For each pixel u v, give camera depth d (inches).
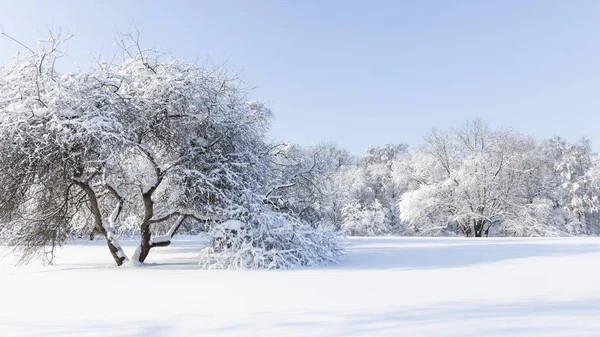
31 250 415.5
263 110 525.3
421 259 374.9
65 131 320.2
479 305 161.0
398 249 499.8
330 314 150.1
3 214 372.5
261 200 404.5
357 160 2202.3
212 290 214.7
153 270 333.7
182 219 446.3
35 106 346.0
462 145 1444.4
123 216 528.7
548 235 1248.2
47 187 362.3
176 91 389.1
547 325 128.5
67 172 358.0
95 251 605.6
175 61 418.6
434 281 232.8
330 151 1977.1
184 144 427.2
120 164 373.7
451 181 1344.7
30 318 151.0
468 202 1326.3
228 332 127.4
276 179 514.0
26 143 337.4
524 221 1279.5
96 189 462.3
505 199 1310.3
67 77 362.9
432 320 137.4
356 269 310.7
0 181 343.6
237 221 371.2
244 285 232.2
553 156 1673.2
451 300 173.2
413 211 1354.6
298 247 369.7
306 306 166.1
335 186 1606.8
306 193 573.6
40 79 355.9
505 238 789.9
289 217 405.1
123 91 394.3
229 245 381.7
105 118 341.1
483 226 1364.4
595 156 1608.0
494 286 210.2
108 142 339.3
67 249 642.8
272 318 145.4
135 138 380.5
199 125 426.0
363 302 172.7
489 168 1323.8
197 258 479.5
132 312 159.6
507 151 1337.4
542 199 1358.3
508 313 145.9
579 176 1540.4
